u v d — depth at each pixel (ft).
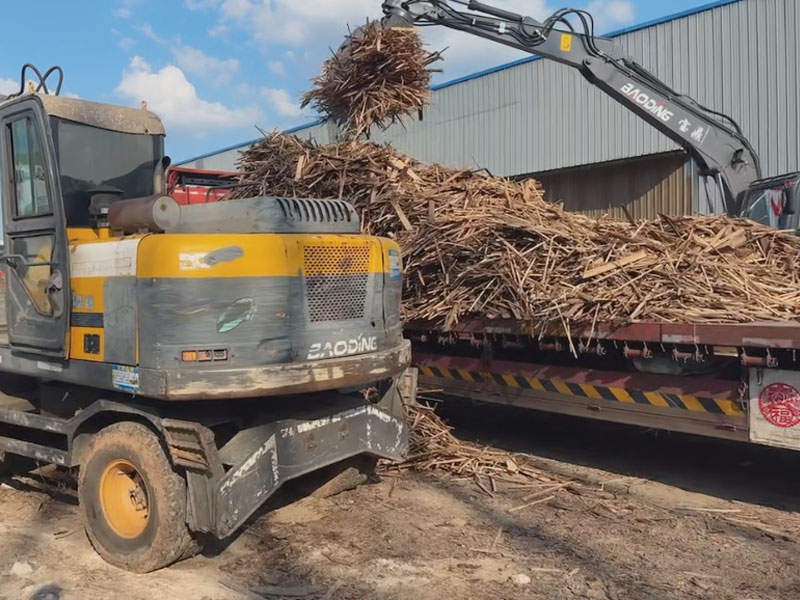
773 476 18.57
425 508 16.37
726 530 14.97
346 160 23.02
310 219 14.29
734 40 44.21
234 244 12.78
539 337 17.61
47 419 15.34
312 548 14.25
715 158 29.94
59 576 13.34
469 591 12.32
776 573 12.93
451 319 19.07
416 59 24.89
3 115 15.57
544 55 30.40
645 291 16.55
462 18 29.58
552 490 17.47
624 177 52.80
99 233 15.30
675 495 17.21
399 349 15.25
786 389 14.55
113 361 13.34
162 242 12.59
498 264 18.54
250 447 13.71
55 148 15.25
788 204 26.22
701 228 19.04
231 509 13.01
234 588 12.73
